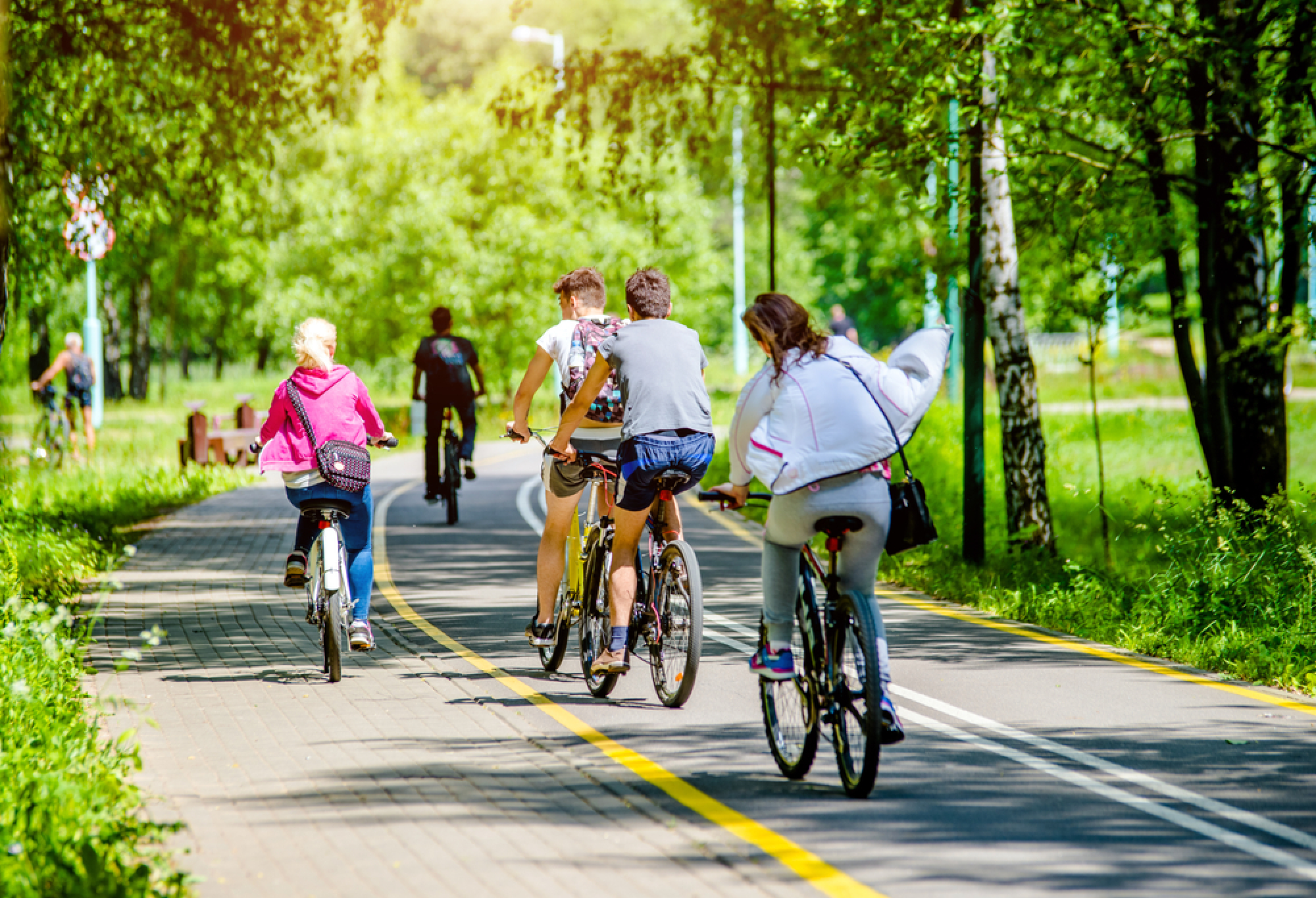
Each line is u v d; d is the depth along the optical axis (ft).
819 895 58.29
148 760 80.23
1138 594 134.41
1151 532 191.01
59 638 101.40
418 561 173.37
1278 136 151.53
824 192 271.08
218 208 218.18
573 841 65.51
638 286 92.68
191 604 137.90
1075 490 172.24
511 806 71.41
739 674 106.42
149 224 215.51
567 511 102.42
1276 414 155.02
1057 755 81.76
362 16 195.21
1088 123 170.19
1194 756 81.41
